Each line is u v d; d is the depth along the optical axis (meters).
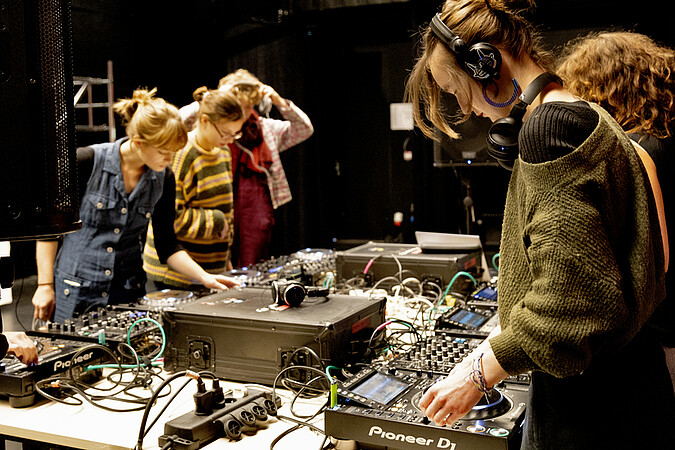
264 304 2.18
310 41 5.67
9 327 4.49
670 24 4.41
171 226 2.89
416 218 5.54
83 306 2.73
